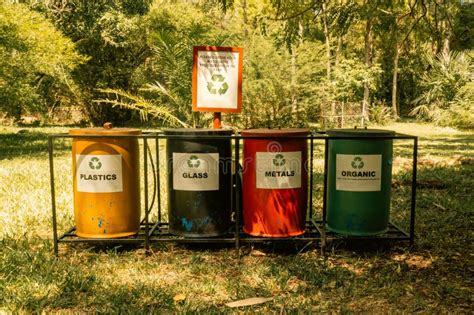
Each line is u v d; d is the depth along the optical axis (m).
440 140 19.81
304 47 14.73
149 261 5.06
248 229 5.32
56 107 33.38
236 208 5.16
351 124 29.12
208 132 5.16
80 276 4.50
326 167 5.23
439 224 6.28
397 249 5.42
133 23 27.84
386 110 32.91
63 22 26.09
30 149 16.23
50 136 5.13
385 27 6.75
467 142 18.77
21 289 4.24
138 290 4.22
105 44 27.92
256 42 14.30
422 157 13.12
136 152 5.35
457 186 8.70
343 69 29.31
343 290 4.29
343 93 27.73
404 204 7.36
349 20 6.34
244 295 4.16
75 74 29.94
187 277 4.64
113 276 4.63
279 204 5.17
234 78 5.64
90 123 32.00
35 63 16.61
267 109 14.91
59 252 5.33
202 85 5.64
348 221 5.24
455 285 4.39
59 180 9.51
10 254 5.00
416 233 5.93
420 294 4.22
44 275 4.54
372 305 4.03
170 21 27.45
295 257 5.12
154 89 15.08
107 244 5.56
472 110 27.34
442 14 6.66
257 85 14.49
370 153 5.15
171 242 5.54
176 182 5.23
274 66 14.66
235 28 14.31
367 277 4.62
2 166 11.69
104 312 3.83
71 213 6.88
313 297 4.16
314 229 5.79
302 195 5.27
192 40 14.25
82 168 5.16
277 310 3.89
